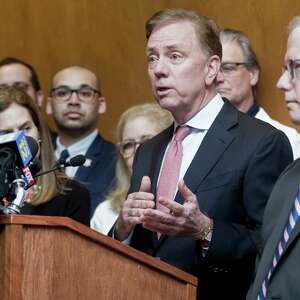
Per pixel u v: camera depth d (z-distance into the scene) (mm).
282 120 4160
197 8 4645
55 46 5234
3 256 2100
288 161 2932
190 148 2992
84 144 4566
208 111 3000
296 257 2383
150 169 3045
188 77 2957
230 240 2773
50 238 2131
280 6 4277
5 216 2096
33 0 5309
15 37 5363
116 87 4977
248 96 3953
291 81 2621
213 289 2828
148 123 3713
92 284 2195
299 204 2471
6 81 4695
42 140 3246
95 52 5086
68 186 3287
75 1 5160
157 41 2982
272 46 4270
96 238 2191
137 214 2750
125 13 4977
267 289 2420
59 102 4605
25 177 2252
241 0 4434
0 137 2283
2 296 2096
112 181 4086
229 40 3934
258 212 2840
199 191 2869
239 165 2875
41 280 2117
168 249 2861
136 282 2273
